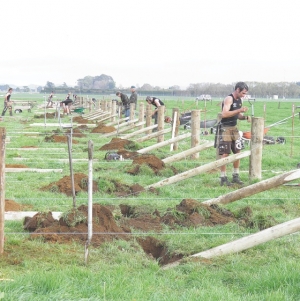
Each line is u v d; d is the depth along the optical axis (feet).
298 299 23.36
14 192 44.83
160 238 33.09
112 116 135.64
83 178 47.85
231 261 28.76
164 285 25.48
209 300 22.95
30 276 23.29
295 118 151.53
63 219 32.86
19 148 75.92
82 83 632.79
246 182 51.49
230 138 51.57
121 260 28.86
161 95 420.77
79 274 25.12
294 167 62.03
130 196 44.93
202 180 52.54
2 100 317.63
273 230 29.45
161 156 67.46
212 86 358.84
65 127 116.26
